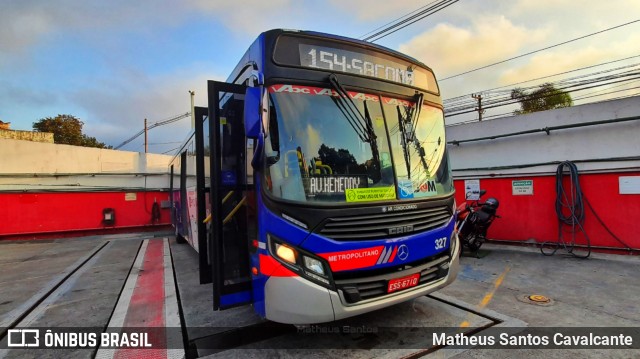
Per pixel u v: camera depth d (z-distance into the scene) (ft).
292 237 9.36
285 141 9.91
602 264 19.84
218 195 11.02
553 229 23.76
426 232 11.19
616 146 21.53
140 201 46.85
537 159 25.03
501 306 14.02
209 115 11.05
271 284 9.47
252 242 10.65
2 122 63.57
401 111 12.15
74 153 48.73
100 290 18.40
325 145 10.30
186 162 27.61
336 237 9.57
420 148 12.29
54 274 22.43
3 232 38.96
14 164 43.98
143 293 17.58
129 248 32.58
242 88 11.57
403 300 10.37
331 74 10.91
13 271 23.77
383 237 10.19
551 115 24.41
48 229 41.14
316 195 9.71
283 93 10.12
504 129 26.81
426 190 11.82
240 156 12.01
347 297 9.46
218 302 10.52
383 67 12.16
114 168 52.24
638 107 20.81
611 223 21.43
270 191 9.64
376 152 11.02
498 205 23.93
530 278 17.74
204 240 13.21
